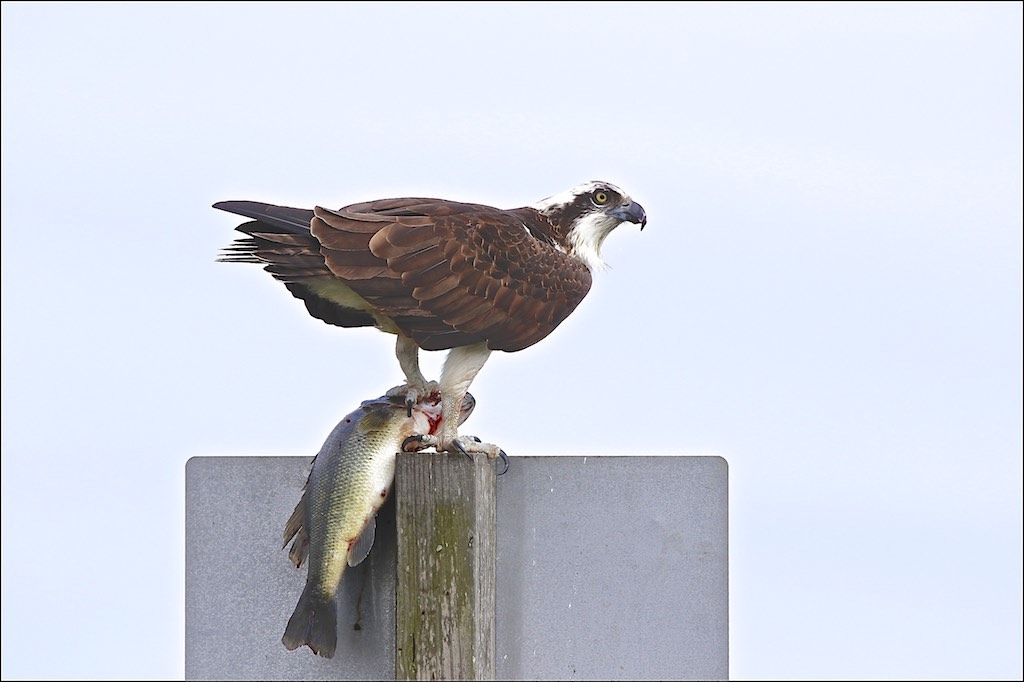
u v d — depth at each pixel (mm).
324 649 10211
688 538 10859
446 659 10227
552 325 10852
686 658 10820
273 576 10734
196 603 10828
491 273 10484
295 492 10703
